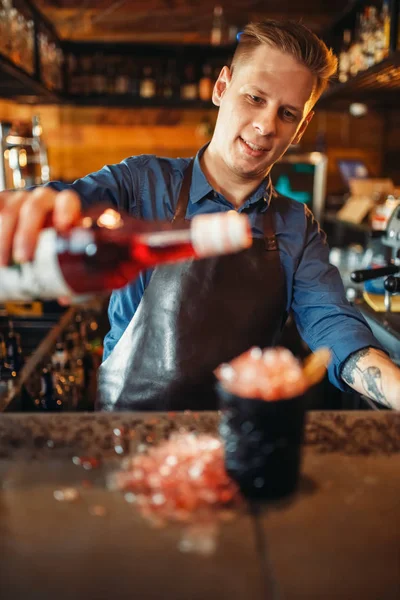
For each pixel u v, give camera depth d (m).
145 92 3.78
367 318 1.95
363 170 3.99
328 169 4.15
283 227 1.35
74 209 0.70
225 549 0.53
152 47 3.80
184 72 3.91
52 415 0.80
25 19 2.84
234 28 3.78
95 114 3.97
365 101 3.48
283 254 1.34
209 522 0.57
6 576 0.49
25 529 0.55
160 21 3.79
